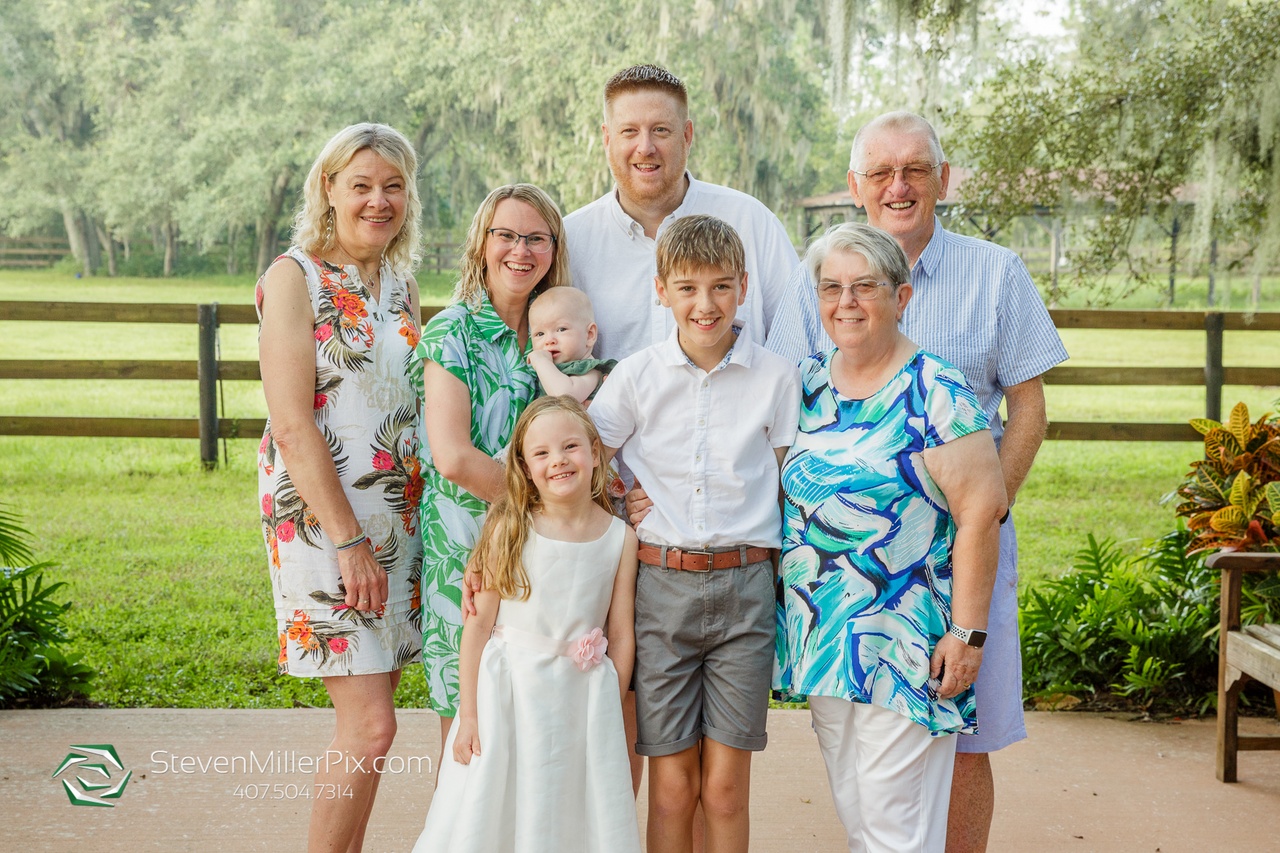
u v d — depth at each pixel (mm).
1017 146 8859
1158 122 8500
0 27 35062
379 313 2564
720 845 2342
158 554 6234
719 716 2285
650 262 2867
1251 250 8828
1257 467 4070
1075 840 3041
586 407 2508
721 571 2281
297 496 2461
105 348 16375
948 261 2629
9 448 9758
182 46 33625
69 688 4066
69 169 35938
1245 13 8250
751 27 25266
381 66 31953
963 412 2150
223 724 3779
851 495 2180
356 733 2494
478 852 2223
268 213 33719
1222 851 2973
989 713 2521
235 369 8508
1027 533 6961
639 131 2762
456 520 2465
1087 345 18719
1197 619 4184
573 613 2311
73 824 3027
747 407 2332
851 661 2160
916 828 2186
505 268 2504
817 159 36281
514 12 29453
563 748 2285
